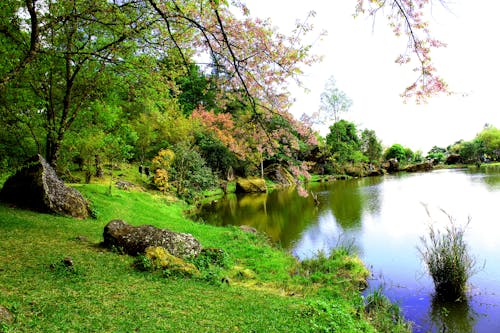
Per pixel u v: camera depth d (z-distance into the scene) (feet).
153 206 62.95
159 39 26.84
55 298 16.84
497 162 222.69
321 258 35.78
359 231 51.75
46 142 46.16
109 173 86.69
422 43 13.46
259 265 33.45
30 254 23.49
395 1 12.34
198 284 23.41
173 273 24.40
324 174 170.19
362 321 21.65
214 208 80.79
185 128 96.27
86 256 25.09
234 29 19.27
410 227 52.24
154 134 94.73
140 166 96.58
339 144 180.04
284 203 86.12
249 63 20.35
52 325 13.85
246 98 22.33
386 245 43.42
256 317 18.45
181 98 106.83
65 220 37.88
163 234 29.55
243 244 40.93
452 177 132.05
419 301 27.14
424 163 199.62
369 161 211.20
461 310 25.53
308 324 18.01
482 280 30.58
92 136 55.01
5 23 33.01
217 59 20.54
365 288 29.76
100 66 44.52
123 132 62.64
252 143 26.37
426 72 14.32
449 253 28.04
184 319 16.74
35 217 36.09
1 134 37.96
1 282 17.63
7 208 37.19
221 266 30.76
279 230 55.11
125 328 14.73
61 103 47.83
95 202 50.26
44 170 40.50
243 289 24.85
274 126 24.56
